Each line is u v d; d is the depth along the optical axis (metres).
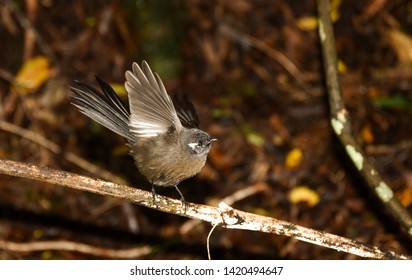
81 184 6.85
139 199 7.03
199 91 14.01
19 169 6.70
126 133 7.89
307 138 12.99
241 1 15.17
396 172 12.26
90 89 7.85
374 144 12.76
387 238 11.25
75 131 12.97
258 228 7.10
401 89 13.60
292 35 14.75
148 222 11.93
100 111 7.81
